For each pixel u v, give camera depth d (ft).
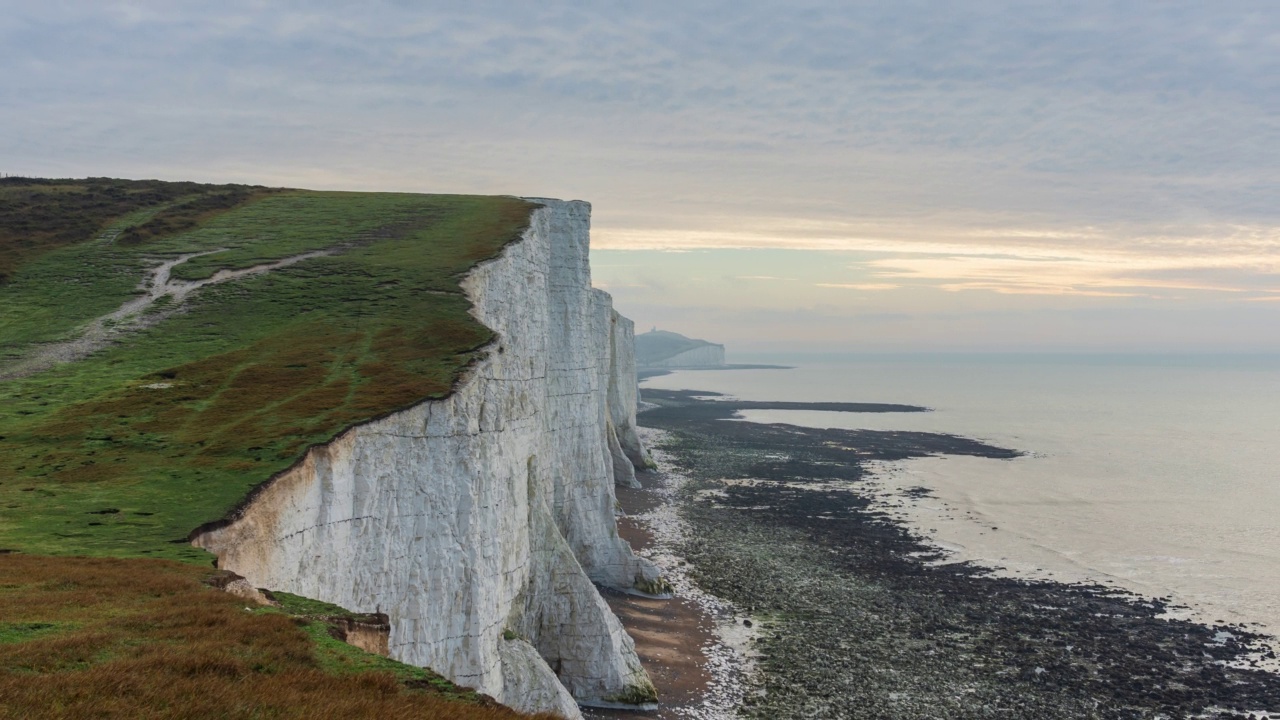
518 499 129.49
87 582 59.16
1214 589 195.52
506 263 167.53
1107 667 149.48
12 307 161.89
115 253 193.47
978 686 140.15
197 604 56.03
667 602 179.52
